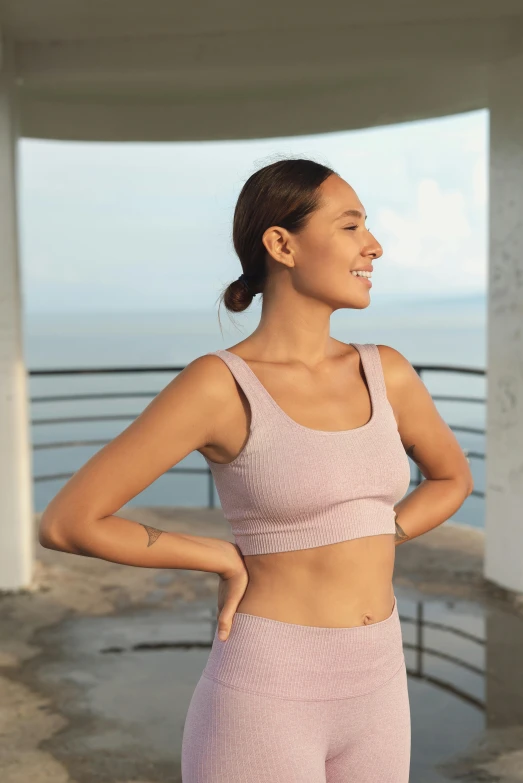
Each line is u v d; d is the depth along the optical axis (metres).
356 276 1.46
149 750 3.08
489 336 4.71
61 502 1.37
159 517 6.61
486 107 5.38
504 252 4.54
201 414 1.40
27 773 2.92
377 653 1.40
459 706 3.39
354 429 1.43
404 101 5.50
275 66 4.55
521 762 2.94
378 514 1.43
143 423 1.39
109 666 3.85
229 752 1.35
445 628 4.24
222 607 1.43
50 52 4.64
